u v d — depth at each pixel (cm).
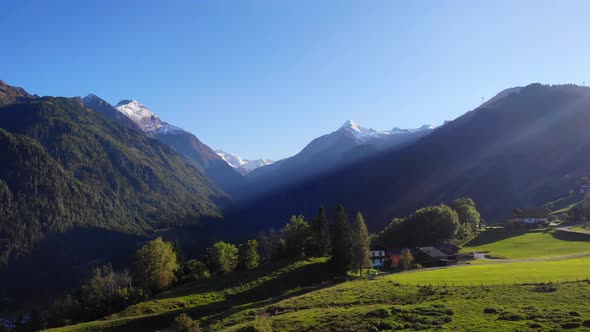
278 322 6084
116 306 10956
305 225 15288
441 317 5272
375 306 6294
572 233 15450
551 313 4931
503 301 5738
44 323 11219
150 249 12300
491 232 18300
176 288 12006
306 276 12094
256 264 14300
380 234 19175
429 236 16925
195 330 6469
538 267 8775
